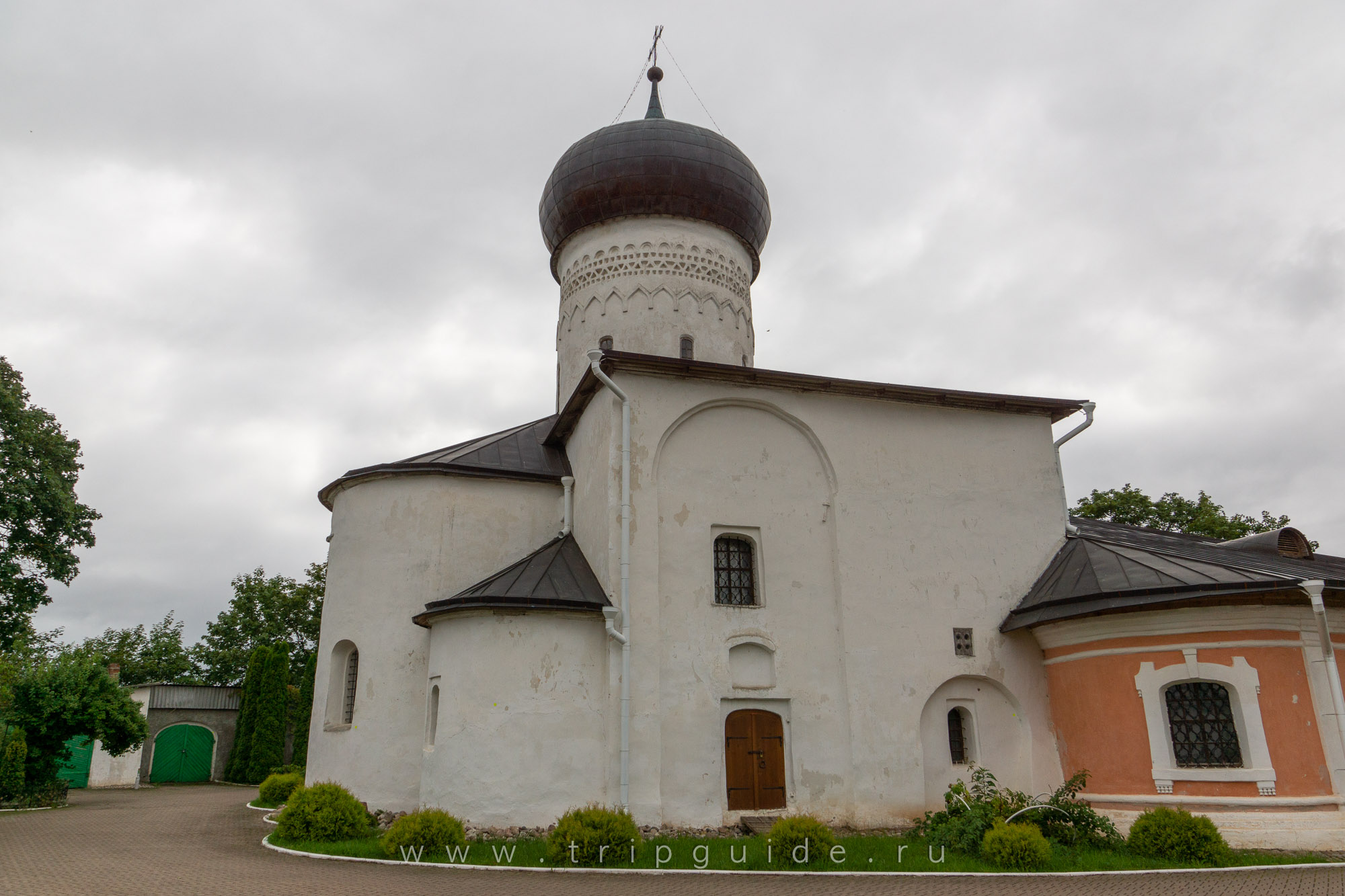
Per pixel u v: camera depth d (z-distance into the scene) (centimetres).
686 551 1672
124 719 2641
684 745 1565
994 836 1259
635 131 2347
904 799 1634
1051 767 1703
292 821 1457
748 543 1755
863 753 1638
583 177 2331
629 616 1573
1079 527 2081
